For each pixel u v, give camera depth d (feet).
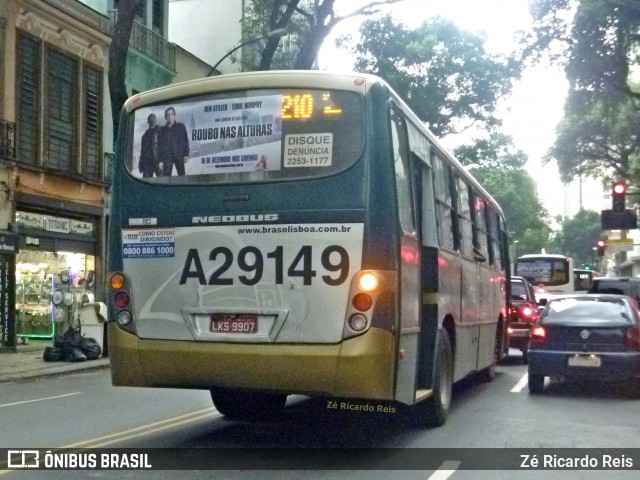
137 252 25.23
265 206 23.94
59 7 75.82
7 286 69.62
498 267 49.16
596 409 35.86
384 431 29.73
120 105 60.80
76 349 61.72
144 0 94.22
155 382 24.91
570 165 136.36
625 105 107.14
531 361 40.29
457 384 45.62
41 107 74.38
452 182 34.32
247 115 24.76
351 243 23.21
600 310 40.22
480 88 122.83
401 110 26.12
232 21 123.44
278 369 23.32
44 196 74.54
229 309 23.93
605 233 251.80
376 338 22.84
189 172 25.08
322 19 70.85
